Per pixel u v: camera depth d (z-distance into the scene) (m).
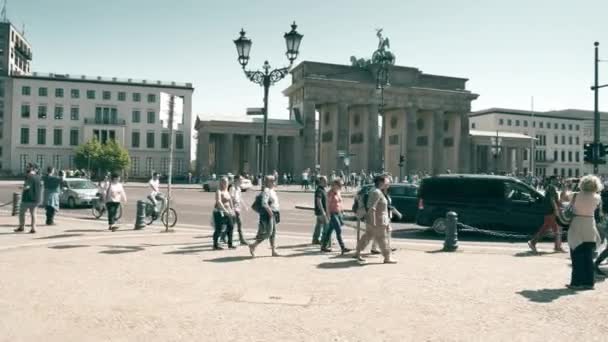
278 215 12.89
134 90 92.00
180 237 15.77
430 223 18.02
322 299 8.14
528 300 8.25
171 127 17.48
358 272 10.48
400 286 9.18
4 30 98.81
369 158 84.88
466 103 92.12
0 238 14.77
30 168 16.22
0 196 35.06
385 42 87.06
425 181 18.36
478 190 17.64
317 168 62.75
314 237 14.65
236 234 17.00
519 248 14.80
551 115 123.69
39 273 9.81
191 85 95.44
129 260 11.44
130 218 22.53
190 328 6.55
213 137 92.50
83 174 56.03
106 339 6.09
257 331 6.46
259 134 82.19
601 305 7.99
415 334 6.44
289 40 17.88
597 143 24.98
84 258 11.59
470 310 7.61
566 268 11.23
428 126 92.31
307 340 6.13
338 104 83.12
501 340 6.26
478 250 14.04
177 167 93.62
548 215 13.62
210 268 10.67
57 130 89.31
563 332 6.60
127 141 91.62
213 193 46.12
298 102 86.50
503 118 118.62
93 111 90.50
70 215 23.59
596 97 25.92
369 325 6.79
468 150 92.50
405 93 87.31
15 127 87.19
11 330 6.38
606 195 15.25
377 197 11.65
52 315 7.05
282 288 8.88
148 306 7.58
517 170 102.56
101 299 7.94
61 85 89.31
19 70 107.38
